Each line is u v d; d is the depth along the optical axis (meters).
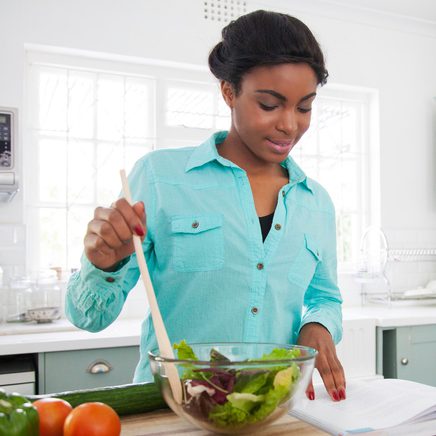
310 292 1.26
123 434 0.72
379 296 3.13
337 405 0.86
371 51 3.29
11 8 2.50
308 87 0.93
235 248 1.07
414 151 3.39
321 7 3.13
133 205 0.72
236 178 1.11
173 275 1.07
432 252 3.36
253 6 2.98
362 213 3.36
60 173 2.67
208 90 2.96
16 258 2.48
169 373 0.65
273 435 0.71
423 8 3.21
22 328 2.11
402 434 0.75
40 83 2.64
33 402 0.73
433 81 3.43
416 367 2.60
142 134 2.83
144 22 2.73
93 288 0.83
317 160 3.26
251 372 0.64
